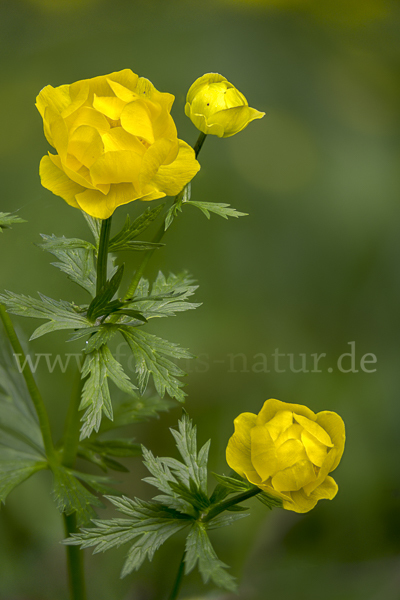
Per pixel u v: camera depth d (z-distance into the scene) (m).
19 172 1.28
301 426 0.87
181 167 0.86
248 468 0.88
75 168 0.86
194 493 0.88
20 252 1.17
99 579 0.99
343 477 1.08
